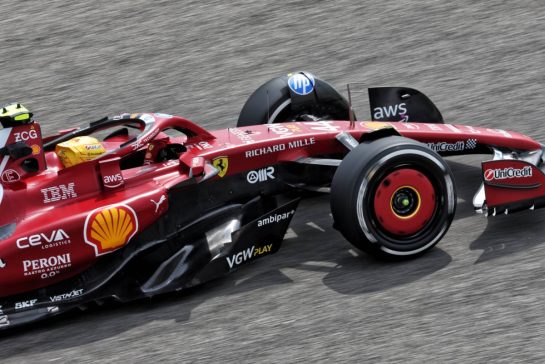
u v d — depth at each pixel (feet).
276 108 92.22
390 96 92.89
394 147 73.72
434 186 76.13
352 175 73.20
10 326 69.67
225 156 80.18
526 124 105.19
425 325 65.41
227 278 76.95
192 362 63.57
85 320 72.18
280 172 83.20
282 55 132.26
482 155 99.50
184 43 138.10
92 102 123.13
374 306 68.90
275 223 77.00
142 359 64.69
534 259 73.77
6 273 69.36
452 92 116.47
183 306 72.54
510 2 142.82
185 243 77.00
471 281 71.20
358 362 61.57
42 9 152.05
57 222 70.85
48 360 66.03
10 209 70.74
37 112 121.60
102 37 141.49
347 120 96.53
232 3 150.20
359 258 78.07
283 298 71.87
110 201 73.87
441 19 139.03
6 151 71.67
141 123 80.33
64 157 74.59
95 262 73.82
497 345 62.03
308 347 64.03
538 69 120.26
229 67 129.90
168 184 76.43
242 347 64.95
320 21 141.90
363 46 132.87
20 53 138.31
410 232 75.82
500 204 79.00
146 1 152.87
